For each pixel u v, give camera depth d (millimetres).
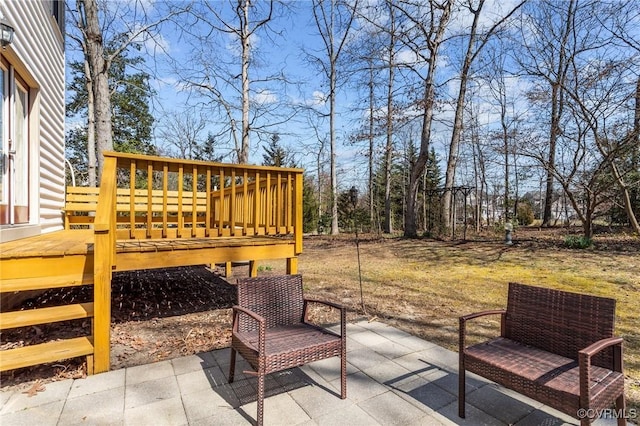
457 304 4539
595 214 10055
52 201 5891
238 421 2025
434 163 25312
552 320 2154
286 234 4488
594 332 1966
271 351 2090
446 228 11734
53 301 4477
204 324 3816
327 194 21500
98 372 2594
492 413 2104
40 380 2467
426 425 1990
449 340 3338
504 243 9219
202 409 2146
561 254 7480
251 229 4098
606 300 1952
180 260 3500
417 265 7215
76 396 2275
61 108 6676
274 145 20203
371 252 9039
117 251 3166
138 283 5934
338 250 9695
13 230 3953
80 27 8297
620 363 1838
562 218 16953
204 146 18344
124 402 2211
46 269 2809
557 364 1964
